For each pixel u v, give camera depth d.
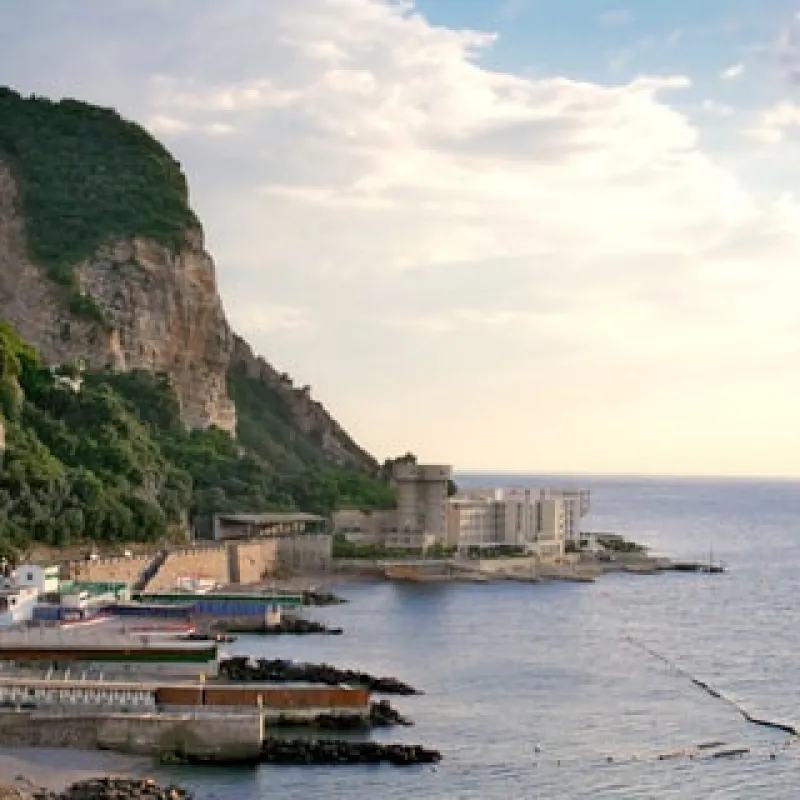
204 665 188.25
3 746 157.12
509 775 157.12
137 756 156.00
